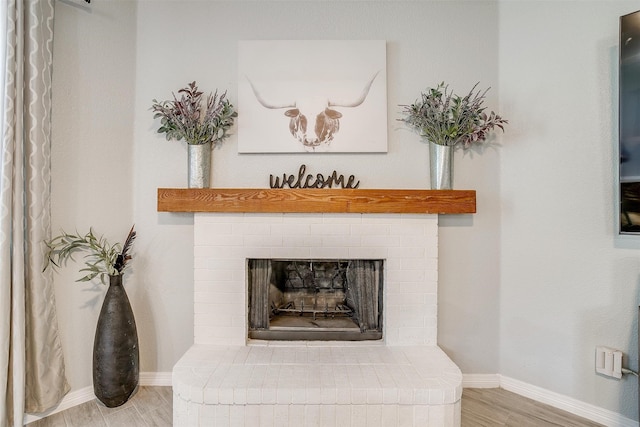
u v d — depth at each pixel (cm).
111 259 193
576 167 187
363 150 213
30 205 171
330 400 157
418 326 206
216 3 215
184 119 202
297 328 213
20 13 164
